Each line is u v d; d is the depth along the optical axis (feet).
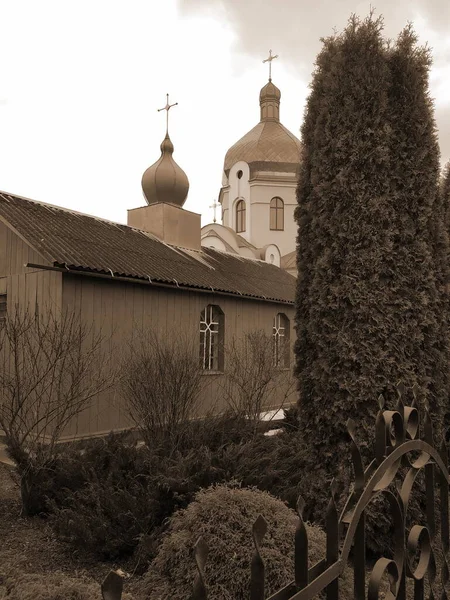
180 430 21.88
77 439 27.40
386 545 15.34
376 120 16.58
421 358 16.35
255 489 13.51
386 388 15.88
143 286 33.81
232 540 11.35
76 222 37.65
